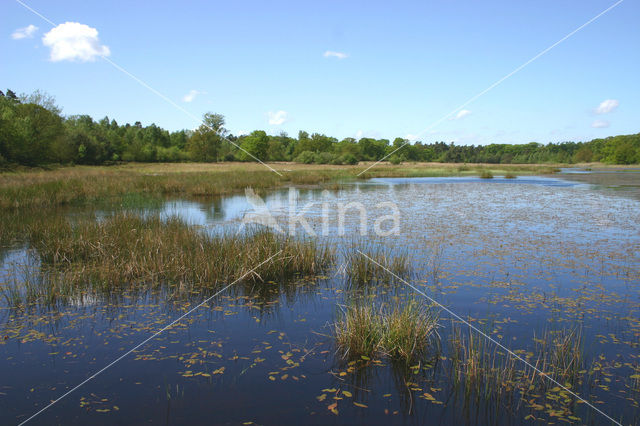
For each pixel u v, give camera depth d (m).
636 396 3.83
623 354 4.57
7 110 44.22
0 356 4.57
